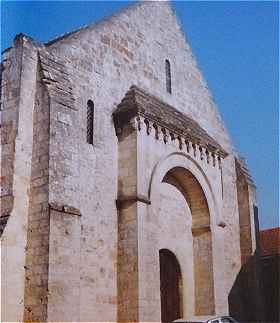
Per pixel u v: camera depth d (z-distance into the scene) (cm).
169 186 2702
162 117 2461
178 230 2694
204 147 2819
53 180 1836
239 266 3112
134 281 2109
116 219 2228
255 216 3256
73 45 2212
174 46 2984
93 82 2280
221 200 2916
